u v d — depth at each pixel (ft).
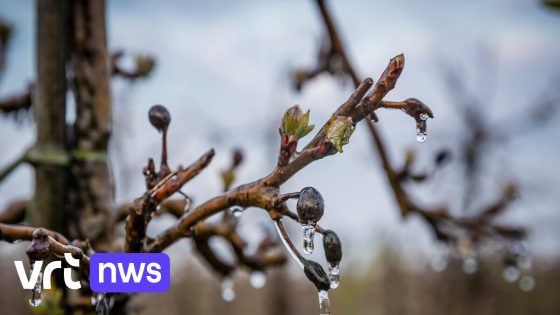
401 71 1.24
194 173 1.41
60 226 1.84
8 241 1.37
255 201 1.32
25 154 1.81
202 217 1.39
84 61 1.89
